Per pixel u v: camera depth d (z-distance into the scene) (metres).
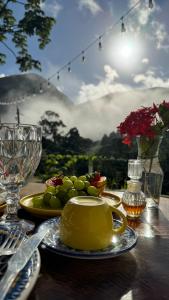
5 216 0.77
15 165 0.79
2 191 0.98
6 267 0.46
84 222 0.55
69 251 0.53
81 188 0.86
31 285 0.39
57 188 0.88
